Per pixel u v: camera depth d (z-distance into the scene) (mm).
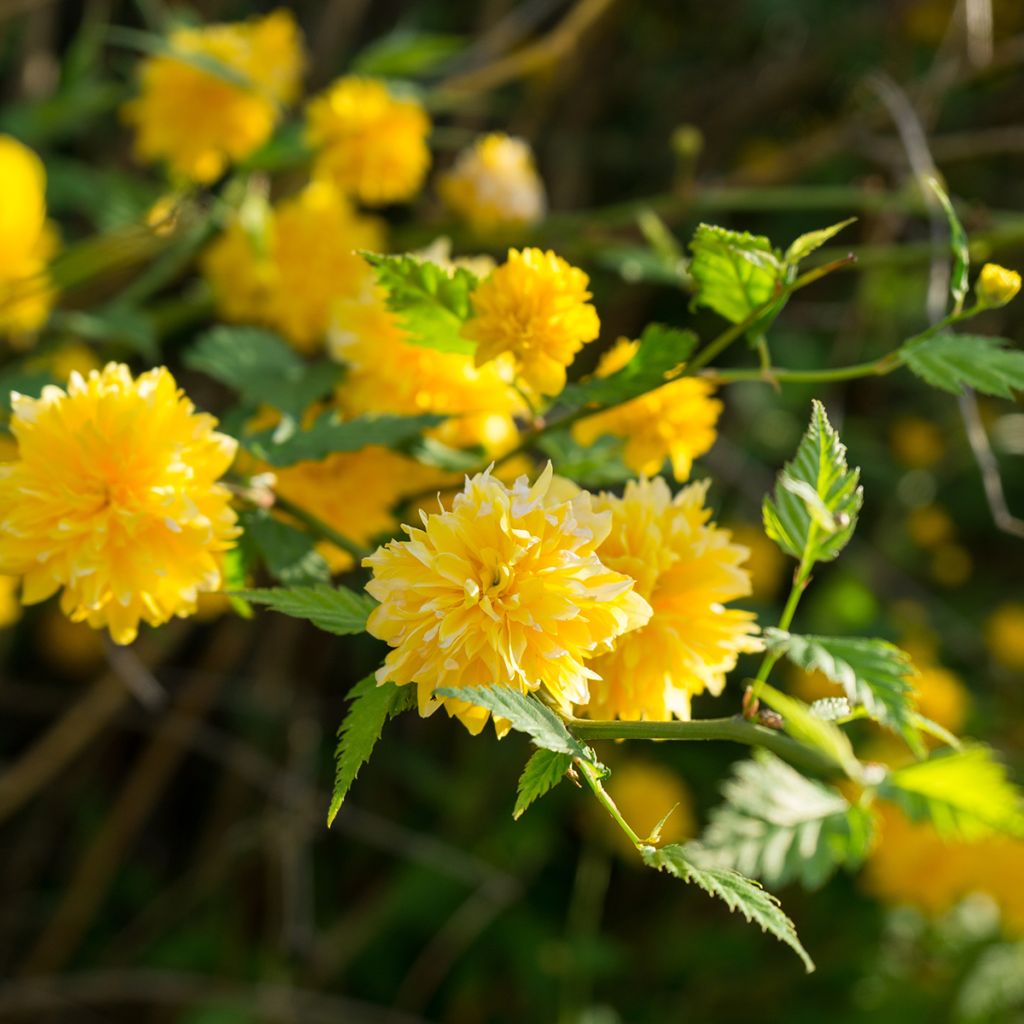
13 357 655
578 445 473
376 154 593
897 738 729
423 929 772
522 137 862
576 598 370
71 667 813
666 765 788
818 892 768
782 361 855
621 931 812
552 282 424
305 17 920
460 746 829
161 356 756
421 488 473
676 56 931
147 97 604
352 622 384
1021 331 862
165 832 854
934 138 890
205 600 548
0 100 844
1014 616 857
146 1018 771
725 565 403
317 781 807
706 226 412
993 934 758
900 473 927
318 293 567
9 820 804
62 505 398
